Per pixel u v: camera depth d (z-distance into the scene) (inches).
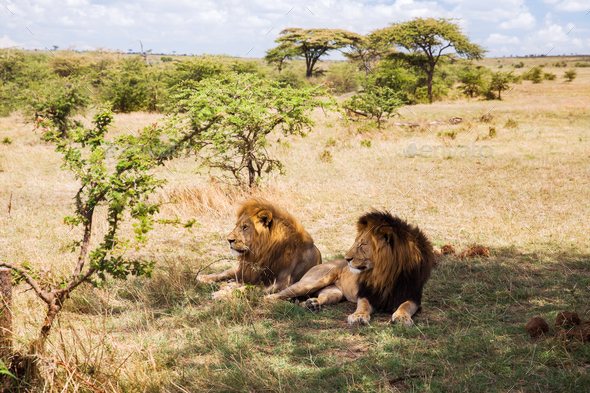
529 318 168.1
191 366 137.6
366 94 941.8
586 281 204.7
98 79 1293.1
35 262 223.9
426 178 479.2
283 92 378.6
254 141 390.0
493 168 525.7
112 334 154.9
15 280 135.5
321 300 186.5
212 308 182.7
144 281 209.6
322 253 266.8
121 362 130.2
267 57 1946.4
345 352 146.1
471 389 119.9
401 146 679.7
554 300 186.7
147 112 1112.8
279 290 202.4
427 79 1781.5
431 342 150.3
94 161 149.6
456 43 1632.6
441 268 229.6
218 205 358.9
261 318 175.2
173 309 184.2
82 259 144.5
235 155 414.3
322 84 383.9
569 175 472.7
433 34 1625.2
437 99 1665.8
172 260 236.7
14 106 1184.8
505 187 430.0
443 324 165.6
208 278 217.6
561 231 294.2
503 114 1057.5
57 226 311.4
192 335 158.4
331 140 709.3
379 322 168.7
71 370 118.0
